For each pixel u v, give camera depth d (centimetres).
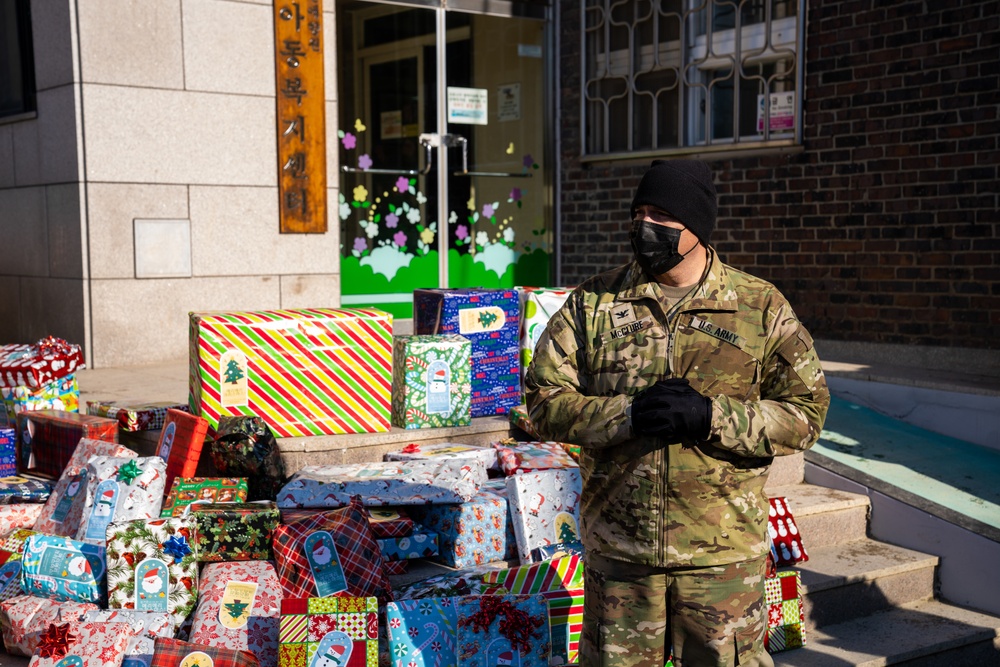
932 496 463
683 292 258
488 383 496
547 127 891
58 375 485
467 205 859
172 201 689
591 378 263
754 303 257
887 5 624
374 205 812
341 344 436
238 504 367
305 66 733
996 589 434
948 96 596
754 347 254
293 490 387
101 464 381
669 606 257
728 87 730
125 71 665
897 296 628
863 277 646
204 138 698
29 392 477
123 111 666
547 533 395
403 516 389
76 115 654
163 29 677
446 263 854
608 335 260
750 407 246
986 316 583
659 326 256
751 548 253
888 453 513
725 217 732
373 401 445
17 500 420
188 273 698
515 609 327
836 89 656
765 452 246
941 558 454
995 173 575
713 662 253
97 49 655
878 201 636
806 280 680
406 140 823
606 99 826
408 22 814
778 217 696
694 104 755
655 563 249
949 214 598
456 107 846
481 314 492
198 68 692
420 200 836
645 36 788
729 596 251
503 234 881
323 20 739
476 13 846
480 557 390
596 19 827
